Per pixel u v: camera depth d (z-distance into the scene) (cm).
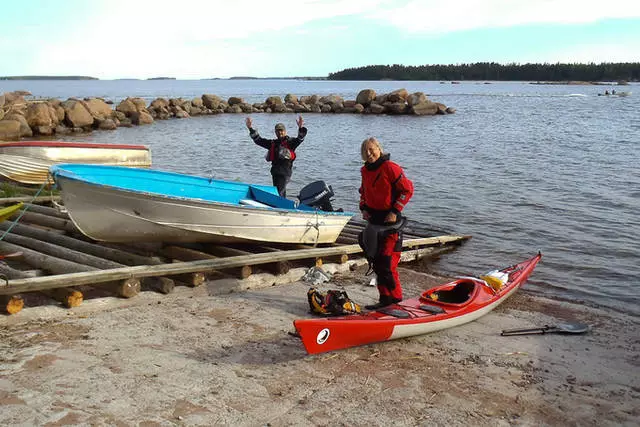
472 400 491
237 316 667
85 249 845
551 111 5916
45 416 418
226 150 2895
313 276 852
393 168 632
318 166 2388
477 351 607
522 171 2181
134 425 415
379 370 541
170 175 976
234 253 877
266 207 902
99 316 634
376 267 668
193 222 852
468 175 2106
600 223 1401
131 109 4641
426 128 4178
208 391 476
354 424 438
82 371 495
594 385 539
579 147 2931
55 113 3784
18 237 861
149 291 728
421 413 462
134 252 897
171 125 4488
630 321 755
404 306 655
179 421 425
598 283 978
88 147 1523
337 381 511
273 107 6162
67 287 659
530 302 817
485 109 6378
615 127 4025
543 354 611
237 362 539
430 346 614
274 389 488
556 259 1117
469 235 1262
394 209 640
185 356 544
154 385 479
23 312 613
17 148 1438
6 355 516
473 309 694
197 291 750
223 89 18662
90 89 18725
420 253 1116
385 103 5912
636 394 525
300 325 527
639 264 1087
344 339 567
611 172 2134
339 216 1012
